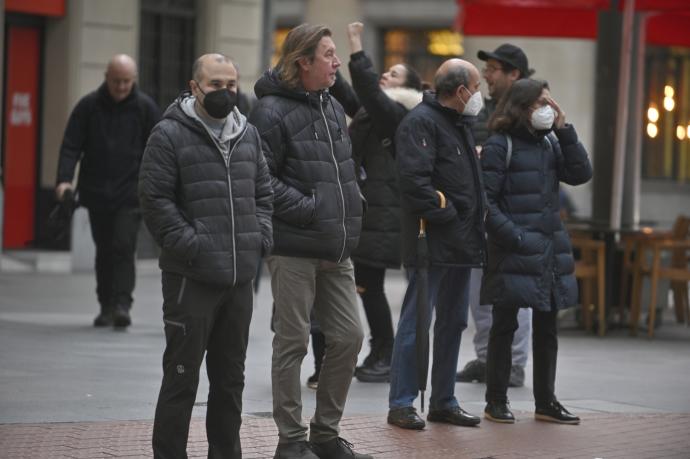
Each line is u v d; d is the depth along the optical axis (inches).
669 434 709.3
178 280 536.1
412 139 689.0
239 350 554.3
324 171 604.1
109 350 946.1
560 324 1286.9
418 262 686.5
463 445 661.3
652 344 1144.2
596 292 1228.5
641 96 1327.5
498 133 733.3
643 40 1325.0
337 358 611.2
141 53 1790.1
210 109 530.0
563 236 736.3
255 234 546.3
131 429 654.5
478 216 703.7
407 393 703.7
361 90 788.0
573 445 671.8
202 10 1862.7
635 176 1325.0
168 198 529.7
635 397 837.2
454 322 714.2
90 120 1058.7
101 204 1063.6
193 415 703.1
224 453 557.0
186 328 534.9
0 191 1567.4
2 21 1566.2
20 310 1216.8
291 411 596.1
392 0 2456.9
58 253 1656.0
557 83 2309.3
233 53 1889.8
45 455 589.3
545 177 729.0
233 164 540.4
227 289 540.4
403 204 693.9
